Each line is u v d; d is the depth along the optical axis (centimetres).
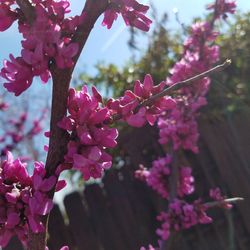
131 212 512
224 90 451
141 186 511
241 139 459
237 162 464
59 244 520
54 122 115
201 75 116
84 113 112
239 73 473
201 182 482
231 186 466
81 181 554
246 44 470
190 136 303
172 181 315
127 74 523
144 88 122
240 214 464
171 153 321
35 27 111
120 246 514
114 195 520
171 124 304
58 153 115
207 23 313
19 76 113
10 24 121
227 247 455
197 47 309
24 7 115
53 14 114
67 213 527
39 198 110
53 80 113
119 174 520
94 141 113
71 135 115
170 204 301
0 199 113
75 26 116
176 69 288
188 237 479
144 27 124
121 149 520
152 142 497
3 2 120
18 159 117
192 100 292
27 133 468
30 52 110
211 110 470
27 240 116
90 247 519
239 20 476
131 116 117
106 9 121
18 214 112
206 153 481
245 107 460
